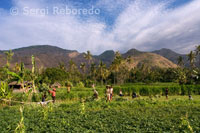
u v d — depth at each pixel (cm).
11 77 457
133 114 1185
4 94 423
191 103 1741
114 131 809
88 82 6869
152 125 891
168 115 1143
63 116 1135
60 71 6322
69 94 2319
